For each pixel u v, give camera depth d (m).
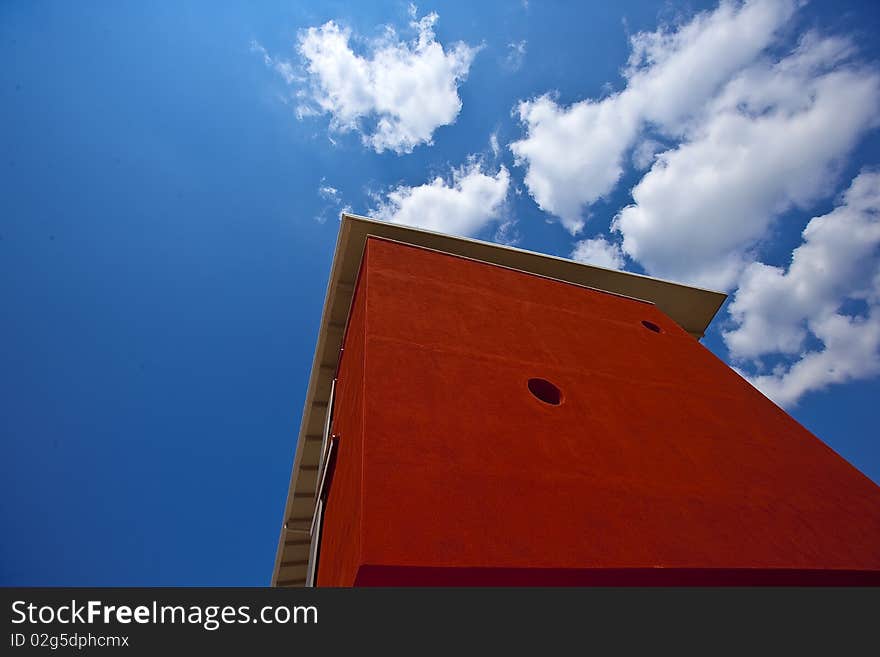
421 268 6.38
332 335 8.86
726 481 4.20
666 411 5.04
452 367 4.41
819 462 4.99
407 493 2.92
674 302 9.55
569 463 3.73
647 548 3.18
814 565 3.50
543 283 7.55
